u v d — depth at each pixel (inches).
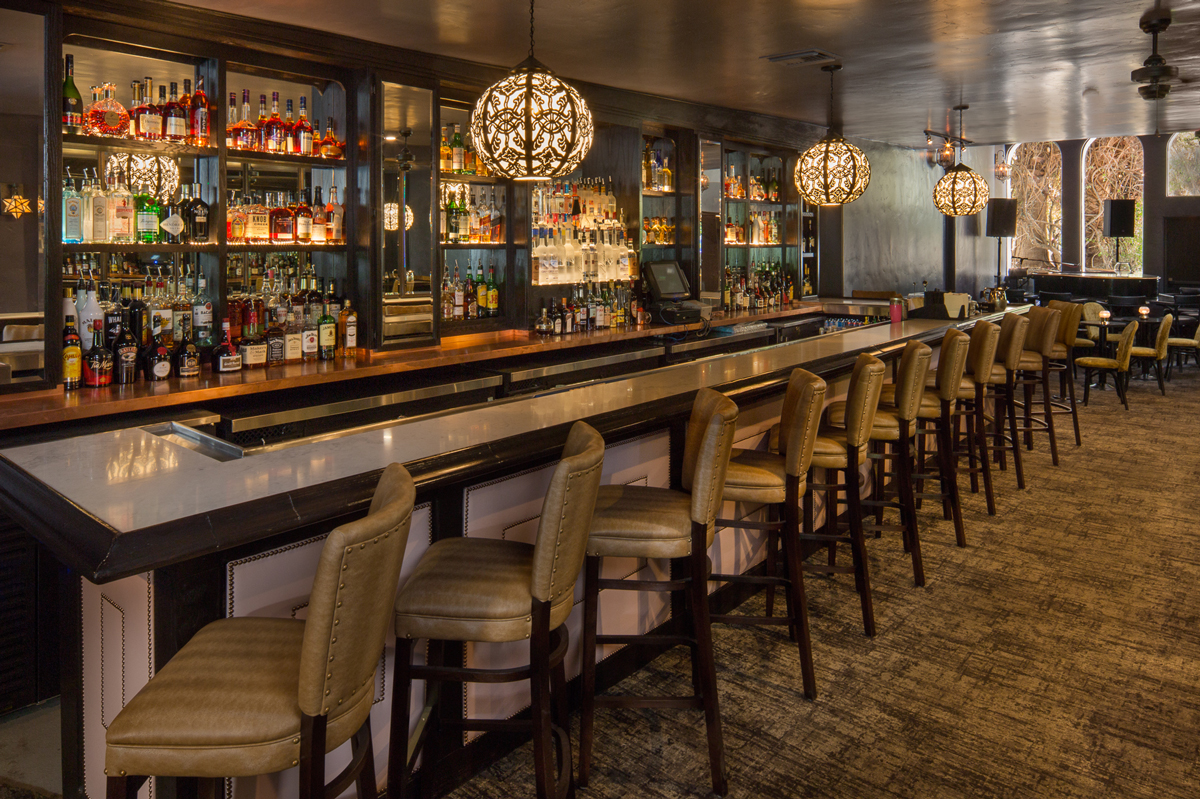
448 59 191.6
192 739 57.9
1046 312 246.4
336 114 181.2
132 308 151.5
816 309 324.5
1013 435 224.7
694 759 103.7
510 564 84.9
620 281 259.8
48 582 122.7
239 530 68.9
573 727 110.5
